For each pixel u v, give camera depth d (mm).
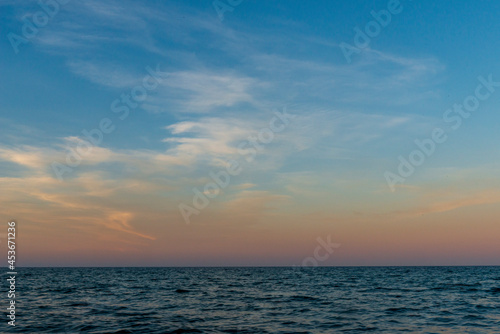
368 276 85125
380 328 19562
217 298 34375
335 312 25062
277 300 32531
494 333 18250
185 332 18469
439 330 18984
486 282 58938
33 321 21328
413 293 38969
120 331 18594
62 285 53125
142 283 58906
